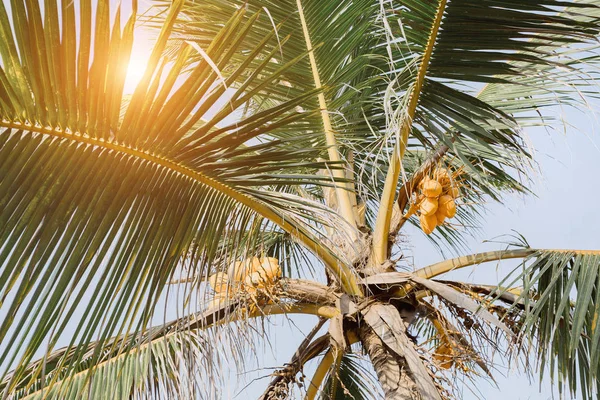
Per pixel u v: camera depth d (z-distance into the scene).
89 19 1.88
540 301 3.06
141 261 2.32
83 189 2.12
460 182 3.57
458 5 2.92
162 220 2.37
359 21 3.58
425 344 3.15
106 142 2.13
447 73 3.08
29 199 2.01
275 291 3.22
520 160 3.25
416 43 3.06
